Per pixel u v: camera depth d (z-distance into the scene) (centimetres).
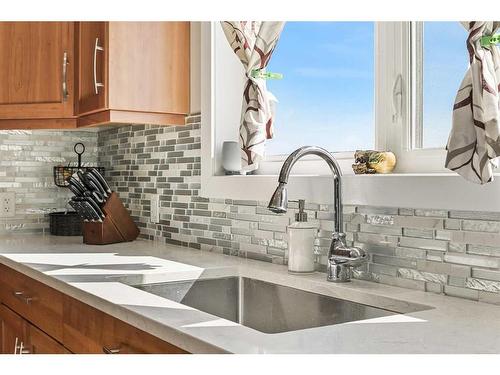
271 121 213
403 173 182
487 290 150
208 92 249
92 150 348
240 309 210
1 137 323
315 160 216
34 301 212
